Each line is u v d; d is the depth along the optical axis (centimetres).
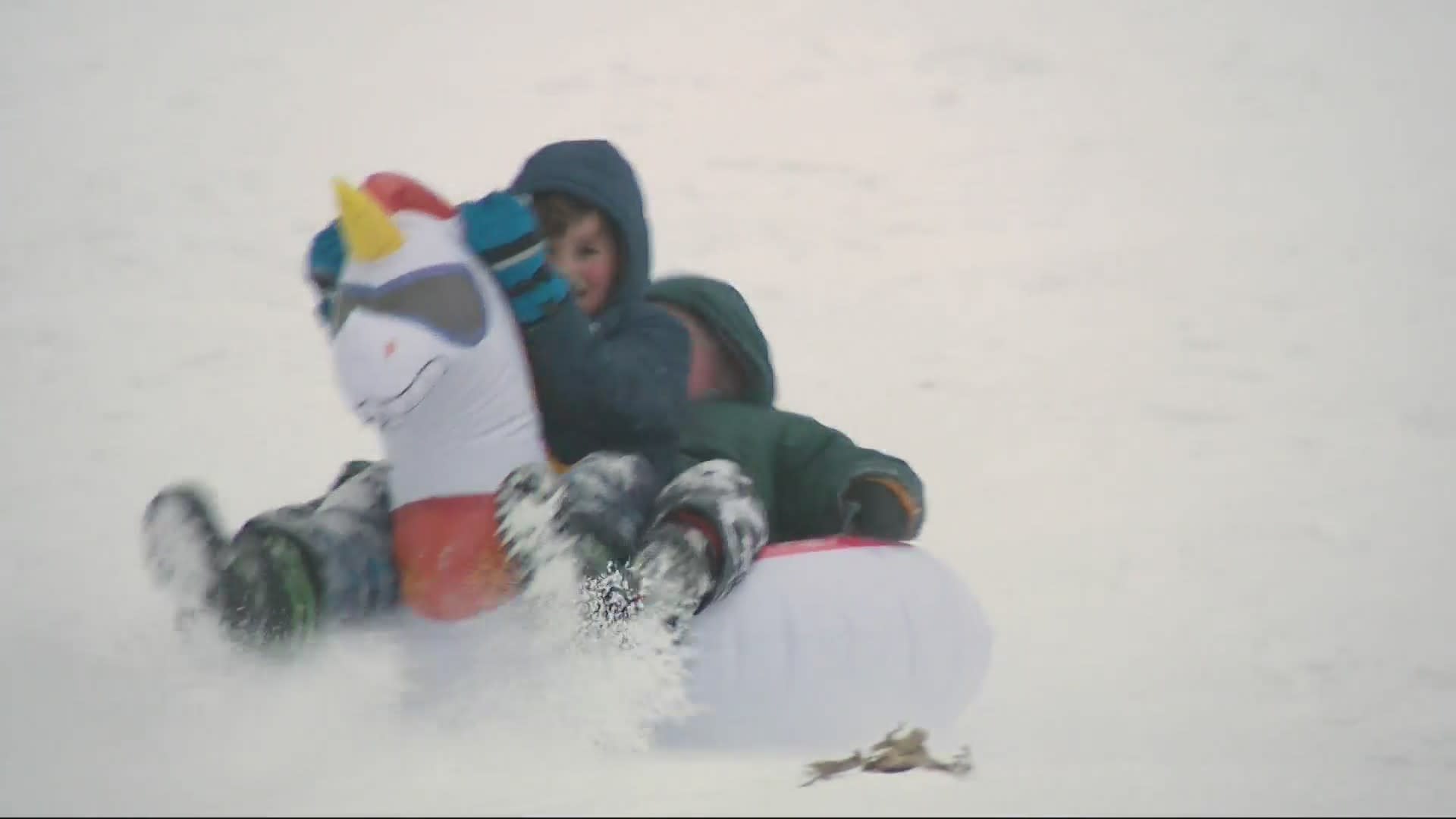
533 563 1272
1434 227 3116
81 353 2508
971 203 3209
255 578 1250
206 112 3603
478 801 1151
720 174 3322
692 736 1313
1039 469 2152
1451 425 2325
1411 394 2433
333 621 1289
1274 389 2448
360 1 4284
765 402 1593
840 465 1500
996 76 3838
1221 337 2647
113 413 2295
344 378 1273
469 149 3469
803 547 1384
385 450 1330
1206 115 3653
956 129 3572
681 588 1286
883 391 2419
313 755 1224
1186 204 3228
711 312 1564
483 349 1293
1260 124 3612
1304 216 3175
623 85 3791
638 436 1409
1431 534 1969
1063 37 4034
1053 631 1656
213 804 1132
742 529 1318
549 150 1483
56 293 2755
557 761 1247
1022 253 2994
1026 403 2381
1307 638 1653
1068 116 3647
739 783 1221
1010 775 1264
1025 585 1788
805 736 1336
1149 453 2214
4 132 3472
